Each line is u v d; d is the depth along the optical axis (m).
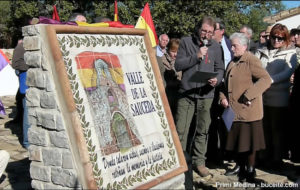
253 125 4.10
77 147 2.64
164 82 5.22
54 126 2.73
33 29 2.74
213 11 22.77
